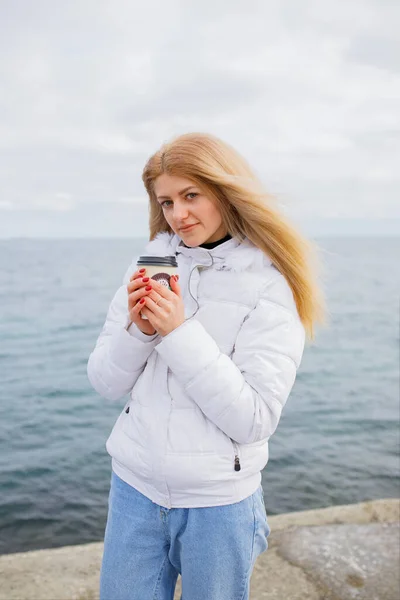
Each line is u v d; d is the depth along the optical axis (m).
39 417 10.33
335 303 31.14
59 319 24.78
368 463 7.92
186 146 1.66
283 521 3.57
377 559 3.04
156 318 1.57
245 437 1.59
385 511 3.71
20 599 2.69
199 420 1.63
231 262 1.69
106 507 6.41
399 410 11.02
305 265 1.74
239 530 1.64
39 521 6.04
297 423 10.04
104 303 30.61
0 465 7.78
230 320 1.68
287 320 1.67
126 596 1.71
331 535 3.30
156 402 1.68
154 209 1.98
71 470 7.60
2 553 5.39
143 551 1.70
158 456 1.62
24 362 15.91
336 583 2.83
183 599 1.73
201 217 1.69
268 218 1.66
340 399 11.99
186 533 1.64
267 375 1.61
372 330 22.56
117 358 1.71
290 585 2.81
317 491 6.94
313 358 17.03
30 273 53.47
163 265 1.60
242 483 1.66
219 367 1.56
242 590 1.72
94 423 9.95
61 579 2.87
